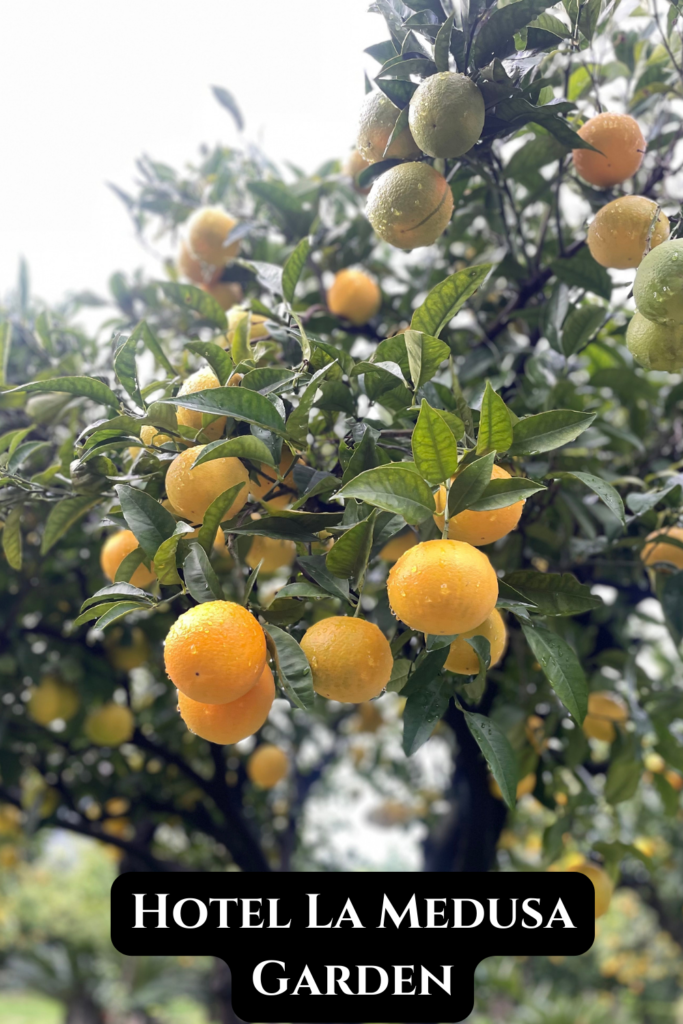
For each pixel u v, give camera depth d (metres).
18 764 1.43
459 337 1.18
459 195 1.00
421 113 0.73
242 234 1.14
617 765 1.08
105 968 4.74
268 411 0.70
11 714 1.40
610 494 0.71
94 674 1.36
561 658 0.74
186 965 4.42
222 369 0.75
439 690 0.73
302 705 0.63
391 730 2.38
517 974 3.58
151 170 1.38
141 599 0.69
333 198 1.43
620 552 1.11
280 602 0.71
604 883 1.07
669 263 0.66
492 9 0.75
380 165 0.84
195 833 1.87
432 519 0.65
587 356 1.27
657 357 0.71
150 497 0.71
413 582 0.60
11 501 0.86
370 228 1.28
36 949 4.53
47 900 4.70
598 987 4.14
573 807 1.11
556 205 0.99
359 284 1.19
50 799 1.65
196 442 0.74
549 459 0.97
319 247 1.28
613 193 0.94
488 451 0.67
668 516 0.95
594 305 0.98
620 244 0.81
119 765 1.64
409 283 1.38
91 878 4.86
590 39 0.86
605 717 1.10
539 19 0.84
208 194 1.37
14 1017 5.20
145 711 1.70
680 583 0.94
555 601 0.76
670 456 1.21
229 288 1.28
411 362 0.72
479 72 0.75
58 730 1.49
